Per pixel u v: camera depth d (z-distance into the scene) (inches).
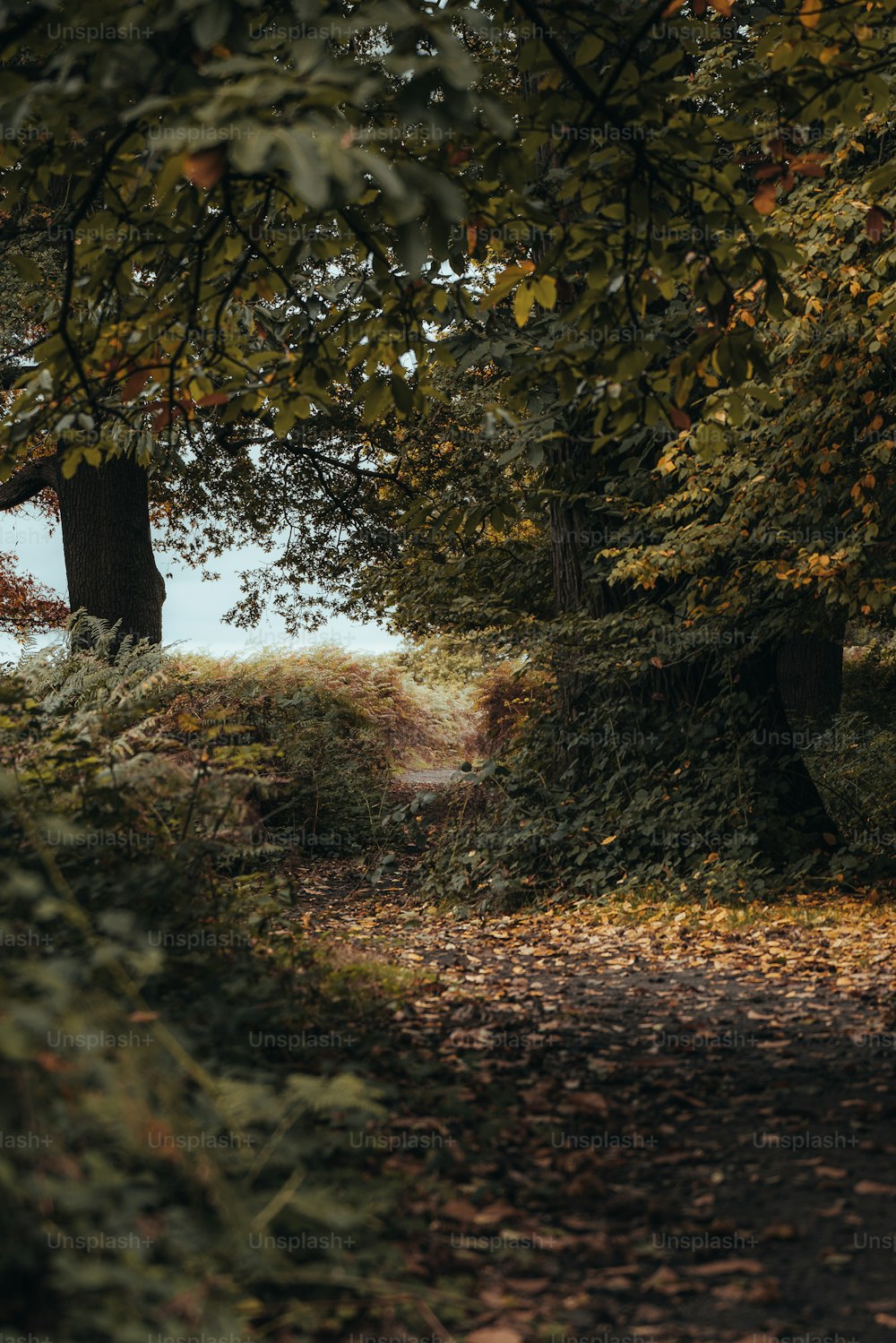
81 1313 87.7
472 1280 113.4
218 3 134.2
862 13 233.5
